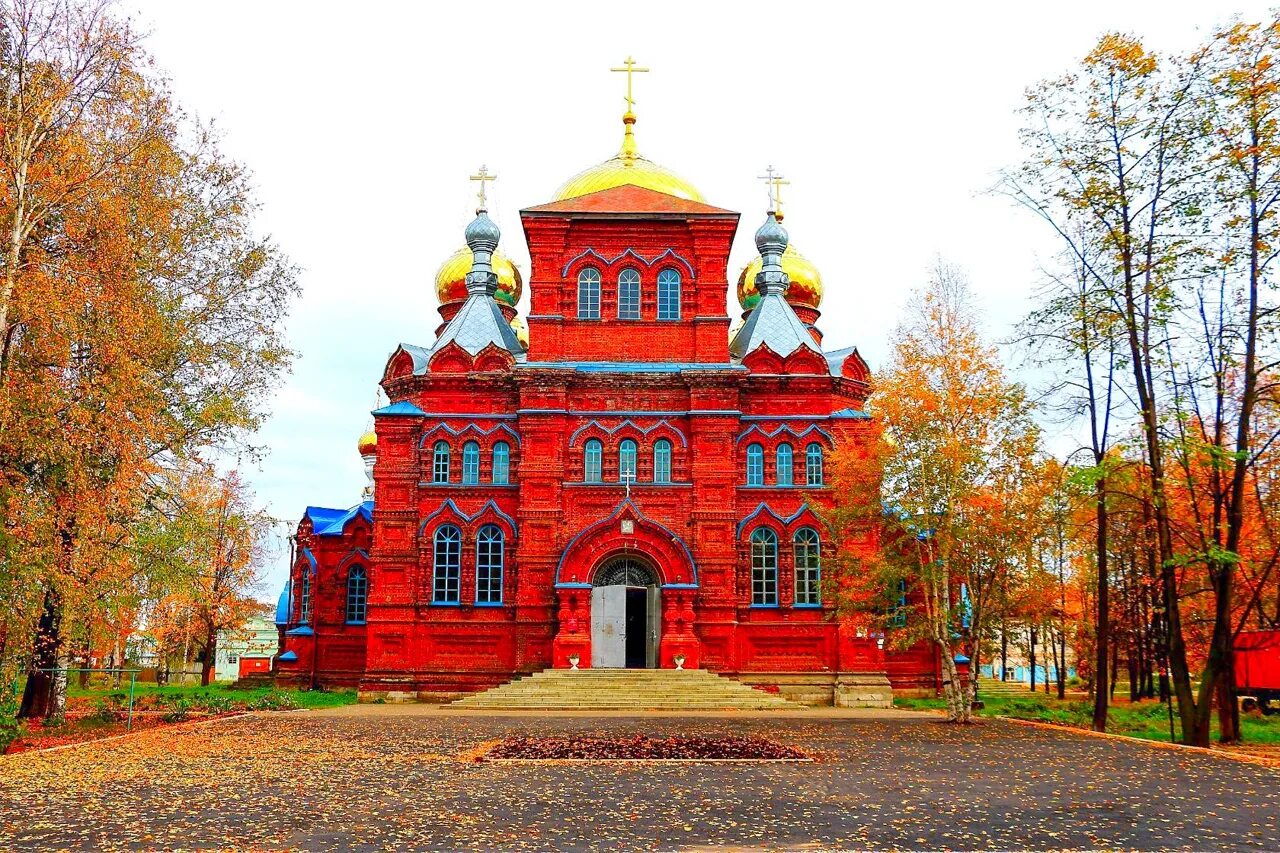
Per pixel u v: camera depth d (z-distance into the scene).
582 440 47.59
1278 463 32.09
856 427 47.62
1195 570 36.84
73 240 30.62
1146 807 17.50
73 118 31.02
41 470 30.78
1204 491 31.67
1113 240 29.42
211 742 27.61
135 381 30.20
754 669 46.19
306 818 16.36
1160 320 29.23
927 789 19.39
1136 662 53.28
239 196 38.88
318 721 34.75
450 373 48.88
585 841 14.70
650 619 46.09
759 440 48.31
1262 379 31.41
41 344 29.17
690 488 47.12
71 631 29.83
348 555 52.62
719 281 48.97
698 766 22.45
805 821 16.14
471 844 14.50
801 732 31.38
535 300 48.69
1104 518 32.19
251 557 70.94
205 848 14.27
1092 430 30.97
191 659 86.12
